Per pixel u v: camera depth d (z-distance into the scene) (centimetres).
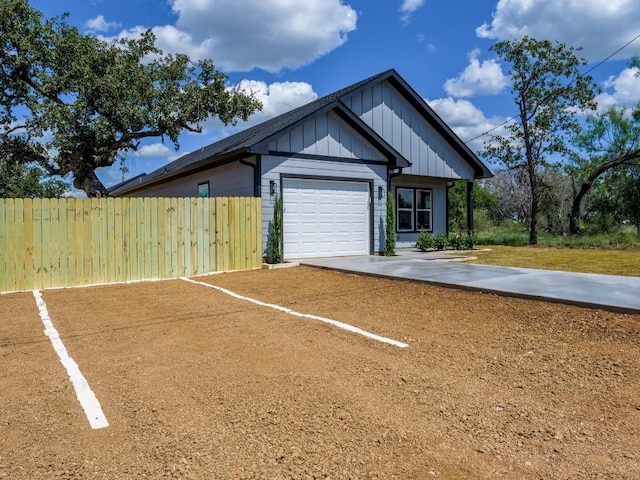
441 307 602
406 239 1645
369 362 401
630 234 1842
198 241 1010
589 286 650
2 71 1630
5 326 559
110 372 385
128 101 1595
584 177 2206
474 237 1631
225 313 611
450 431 276
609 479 225
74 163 1683
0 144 1734
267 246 1099
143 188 2111
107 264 916
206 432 275
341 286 796
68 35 1684
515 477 227
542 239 2000
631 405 306
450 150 1631
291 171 1141
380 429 278
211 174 1391
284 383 354
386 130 1466
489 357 407
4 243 831
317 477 227
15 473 232
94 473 232
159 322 569
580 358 394
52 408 313
